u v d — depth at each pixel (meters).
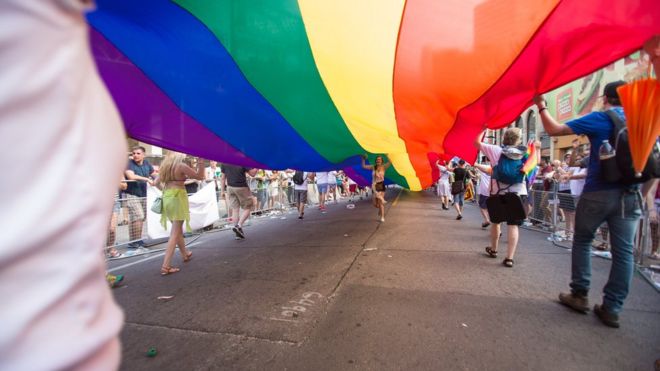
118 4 2.45
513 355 2.38
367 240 6.29
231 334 2.75
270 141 4.87
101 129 0.65
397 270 4.34
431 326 2.81
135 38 2.89
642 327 2.77
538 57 2.29
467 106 3.00
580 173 5.62
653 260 4.33
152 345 2.60
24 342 0.49
